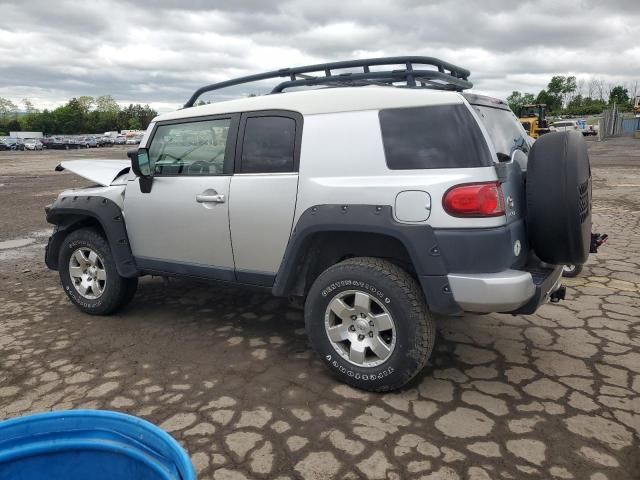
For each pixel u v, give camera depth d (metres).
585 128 51.16
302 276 3.50
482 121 3.06
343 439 2.68
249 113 3.62
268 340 4.01
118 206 4.32
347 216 3.06
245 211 3.55
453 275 2.83
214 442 2.68
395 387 3.08
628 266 5.77
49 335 4.23
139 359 3.72
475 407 2.95
